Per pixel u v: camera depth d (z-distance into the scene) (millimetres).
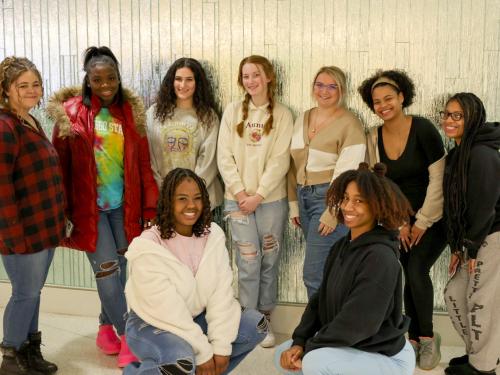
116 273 2814
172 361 1943
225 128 3010
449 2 2938
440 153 2723
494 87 2953
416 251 2762
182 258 2168
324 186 2875
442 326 3086
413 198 2799
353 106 3090
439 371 2734
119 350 2920
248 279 3025
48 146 2512
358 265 1884
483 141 2465
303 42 3096
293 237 3215
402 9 2982
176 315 2053
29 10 3385
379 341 1884
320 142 2869
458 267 2580
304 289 3240
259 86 2918
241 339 2215
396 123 2783
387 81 2750
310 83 3111
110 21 3297
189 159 3023
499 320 2449
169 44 3242
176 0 3205
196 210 2176
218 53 3188
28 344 2664
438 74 2992
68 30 3354
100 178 2756
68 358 2881
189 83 2988
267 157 2980
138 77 3301
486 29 2926
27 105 2418
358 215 1918
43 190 2463
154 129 3045
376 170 2018
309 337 2092
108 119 2771
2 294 3539
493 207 2402
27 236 2455
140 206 2859
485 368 2486
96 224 2730
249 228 2992
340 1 3035
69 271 3498
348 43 3055
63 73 3385
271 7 3105
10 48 3439
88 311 3473
